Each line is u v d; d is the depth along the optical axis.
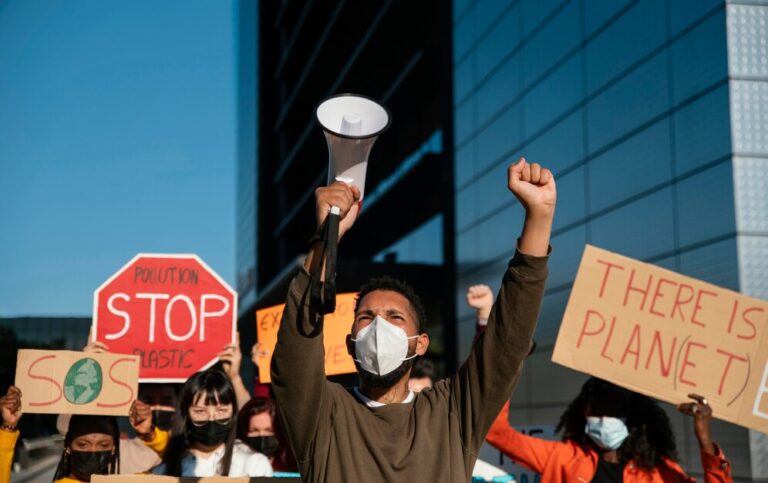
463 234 18.03
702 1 9.64
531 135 14.66
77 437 4.01
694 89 9.73
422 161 22.59
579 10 12.92
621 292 4.02
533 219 2.31
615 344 3.98
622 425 4.05
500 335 2.34
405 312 2.41
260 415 4.88
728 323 3.93
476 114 17.52
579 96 12.88
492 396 2.36
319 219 2.14
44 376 4.01
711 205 9.30
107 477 2.97
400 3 23.25
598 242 12.05
